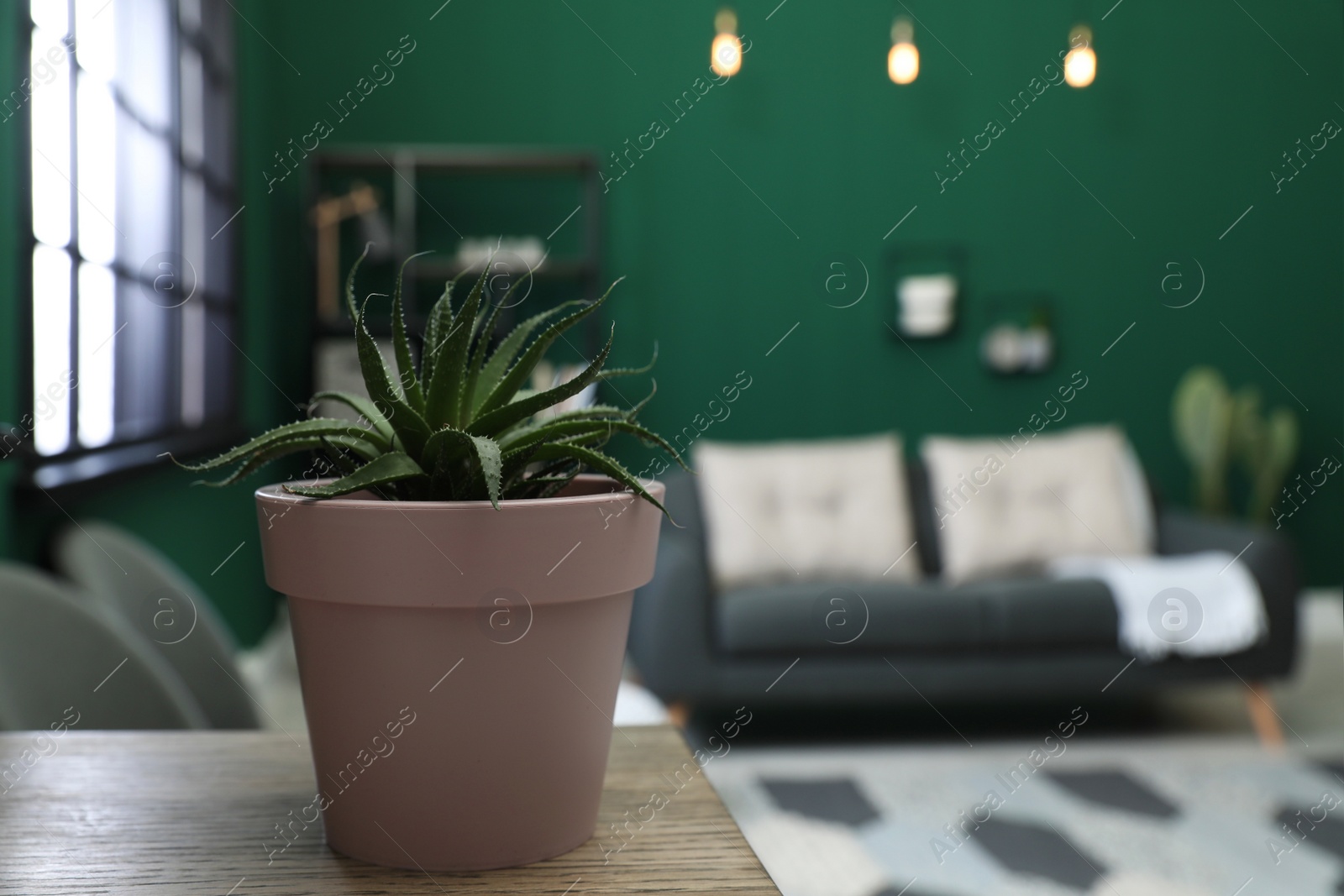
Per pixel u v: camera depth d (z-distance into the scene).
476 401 0.52
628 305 4.05
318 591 0.45
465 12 3.99
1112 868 2.01
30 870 0.47
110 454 2.07
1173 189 4.23
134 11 2.37
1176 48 4.21
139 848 0.50
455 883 0.46
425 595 0.44
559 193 4.05
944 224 4.16
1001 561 3.27
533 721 0.47
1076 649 2.88
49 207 1.81
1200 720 3.09
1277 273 4.26
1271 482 4.05
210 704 1.23
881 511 3.29
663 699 2.82
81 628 0.96
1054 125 4.18
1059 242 4.19
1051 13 4.16
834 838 2.16
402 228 3.88
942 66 4.14
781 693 2.84
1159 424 4.23
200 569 2.77
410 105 3.97
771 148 4.09
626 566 0.48
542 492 0.52
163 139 2.59
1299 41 4.24
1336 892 1.91
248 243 3.39
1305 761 2.70
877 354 4.14
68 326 1.92
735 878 0.47
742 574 3.15
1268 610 2.90
